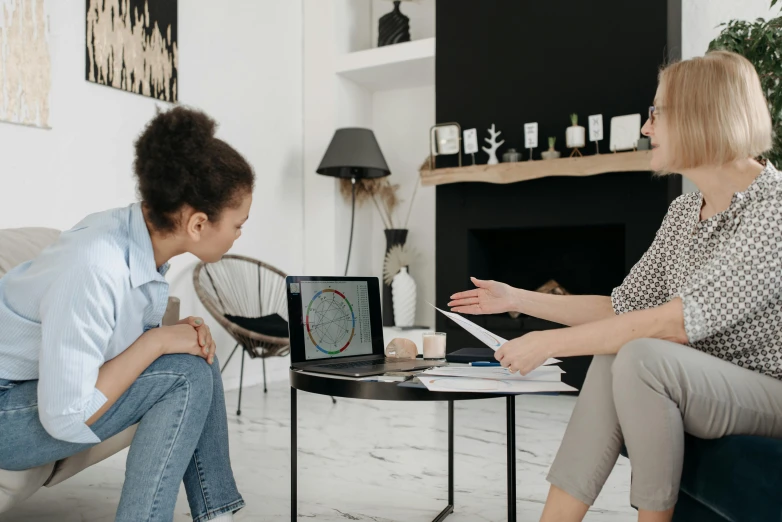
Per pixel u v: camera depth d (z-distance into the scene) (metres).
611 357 1.16
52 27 3.01
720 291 1.08
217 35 3.96
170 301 2.08
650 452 1.05
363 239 4.88
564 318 1.51
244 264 4.08
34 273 1.13
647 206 3.49
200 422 1.25
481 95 3.95
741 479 0.95
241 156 1.17
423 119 4.86
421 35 4.87
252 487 2.04
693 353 1.08
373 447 2.54
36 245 1.88
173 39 3.62
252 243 4.19
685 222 1.34
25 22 2.88
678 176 3.58
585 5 3.66
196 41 3.82
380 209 4.93
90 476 2.17
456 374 1.26
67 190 3.09
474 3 3.98
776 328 1.13
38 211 2.96
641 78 3.51
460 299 1.58
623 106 3.55
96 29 3.21
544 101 3.76
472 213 3.96
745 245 1.08
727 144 1.13
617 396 1.08
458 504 1.89
